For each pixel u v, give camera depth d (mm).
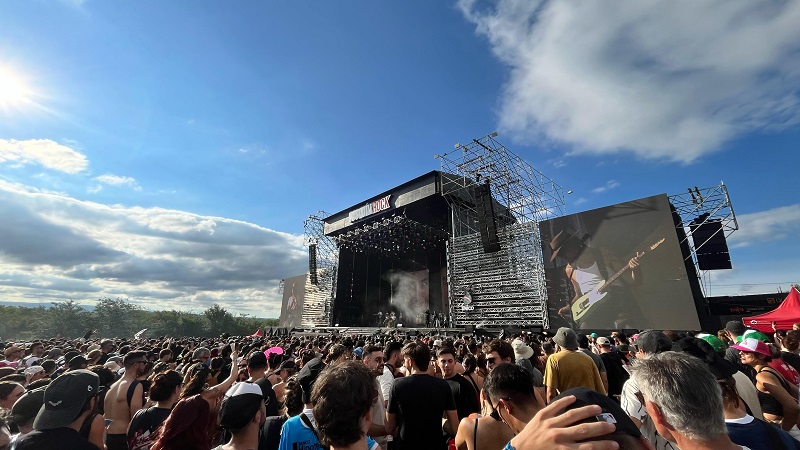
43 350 9609
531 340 9734
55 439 2369
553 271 19406
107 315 70250
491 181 23172
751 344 3951
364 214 31516
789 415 3350
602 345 5977
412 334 23766
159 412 3443
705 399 1474
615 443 931
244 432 2416
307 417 2777
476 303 22016
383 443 3920
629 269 17000
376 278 35625
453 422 3486
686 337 2951
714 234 17312
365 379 2164
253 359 4676
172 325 75000
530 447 1002
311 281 37500
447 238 27859
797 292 11320
